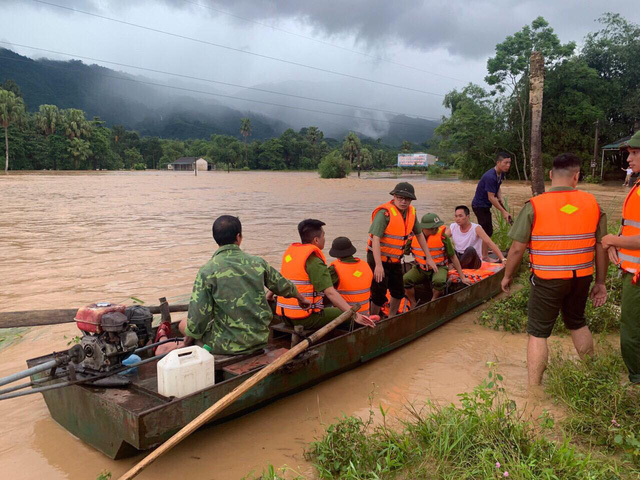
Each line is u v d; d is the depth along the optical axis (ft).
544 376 14.43
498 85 141.38
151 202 75.10
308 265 14.84
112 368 11.69
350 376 15.33
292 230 44.55
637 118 131.03
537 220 13.01
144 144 467.93
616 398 11.48
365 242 38.14
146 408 10.67
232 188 115.34
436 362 16.31
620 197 74.79
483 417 10.80
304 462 10.85
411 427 11.17
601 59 138.72
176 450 11.46
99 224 48.80
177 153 476.13
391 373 15.51
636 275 12.06
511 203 67.51
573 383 12.61
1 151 288.30
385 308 21.06
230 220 13.24
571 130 132.67
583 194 12.91
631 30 135.33
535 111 26.76
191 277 27.17
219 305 12.80
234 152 440.45
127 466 10.91
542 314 13.34
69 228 45.80
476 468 9.50
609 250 13.24
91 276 27.35
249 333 12.92
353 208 66.33
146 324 14.38
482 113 145.07
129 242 38.17
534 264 13.30
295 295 14.39
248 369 12.30
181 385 10.94
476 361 16.30
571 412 11.75
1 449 11.55
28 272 28.27
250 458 11.08
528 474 8.80
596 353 15.20
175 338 14.14
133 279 26.73
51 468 10.80
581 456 9.37
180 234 42.27
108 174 232.73
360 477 9.66
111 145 438.40
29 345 17.94
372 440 10.84
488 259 27.27
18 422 12.85
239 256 13.07
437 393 14.02
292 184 136.26
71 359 11.48
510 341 18.21
